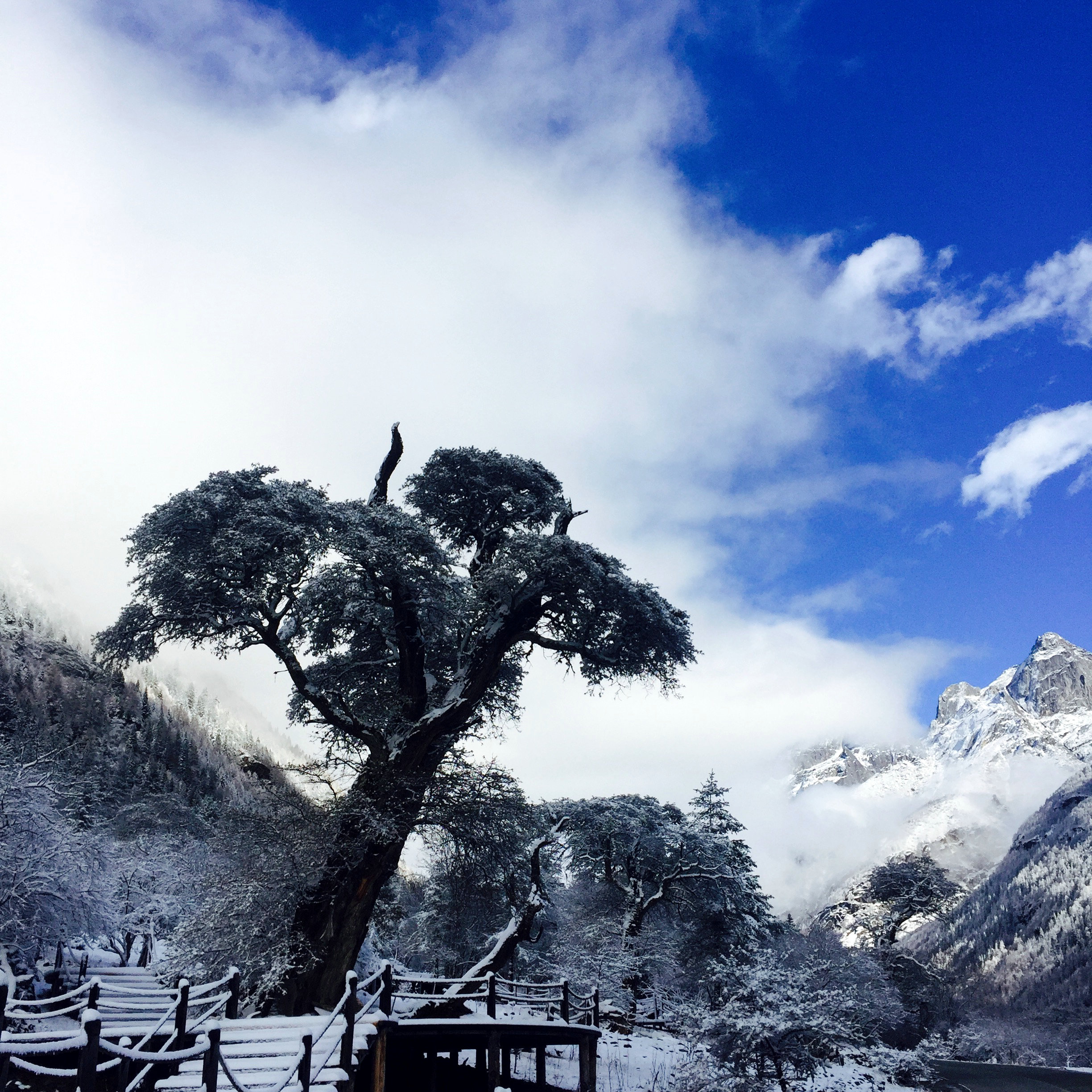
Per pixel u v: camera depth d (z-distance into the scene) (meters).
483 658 25.34
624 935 42.56
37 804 21.03
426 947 41.47
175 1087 11.07
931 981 63.41
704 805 53.56
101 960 26.55
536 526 29.69
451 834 23.91
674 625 26.45
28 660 154.62
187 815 38.56
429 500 29.36
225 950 18.95
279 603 23.48
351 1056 12.43
